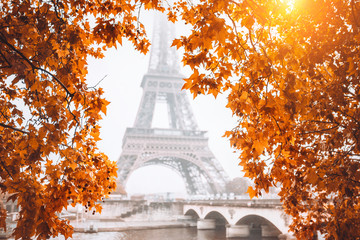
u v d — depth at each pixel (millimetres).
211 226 67250
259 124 4496
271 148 5523
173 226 70000
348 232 6930
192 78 3955
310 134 7734
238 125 4945
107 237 51125
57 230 4594
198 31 3688
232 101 4180
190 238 53906
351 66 5586
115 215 84750
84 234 54312
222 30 3387
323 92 6383
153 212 85938
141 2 4781
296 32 5809
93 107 5090
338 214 7297
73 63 5164
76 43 4801
